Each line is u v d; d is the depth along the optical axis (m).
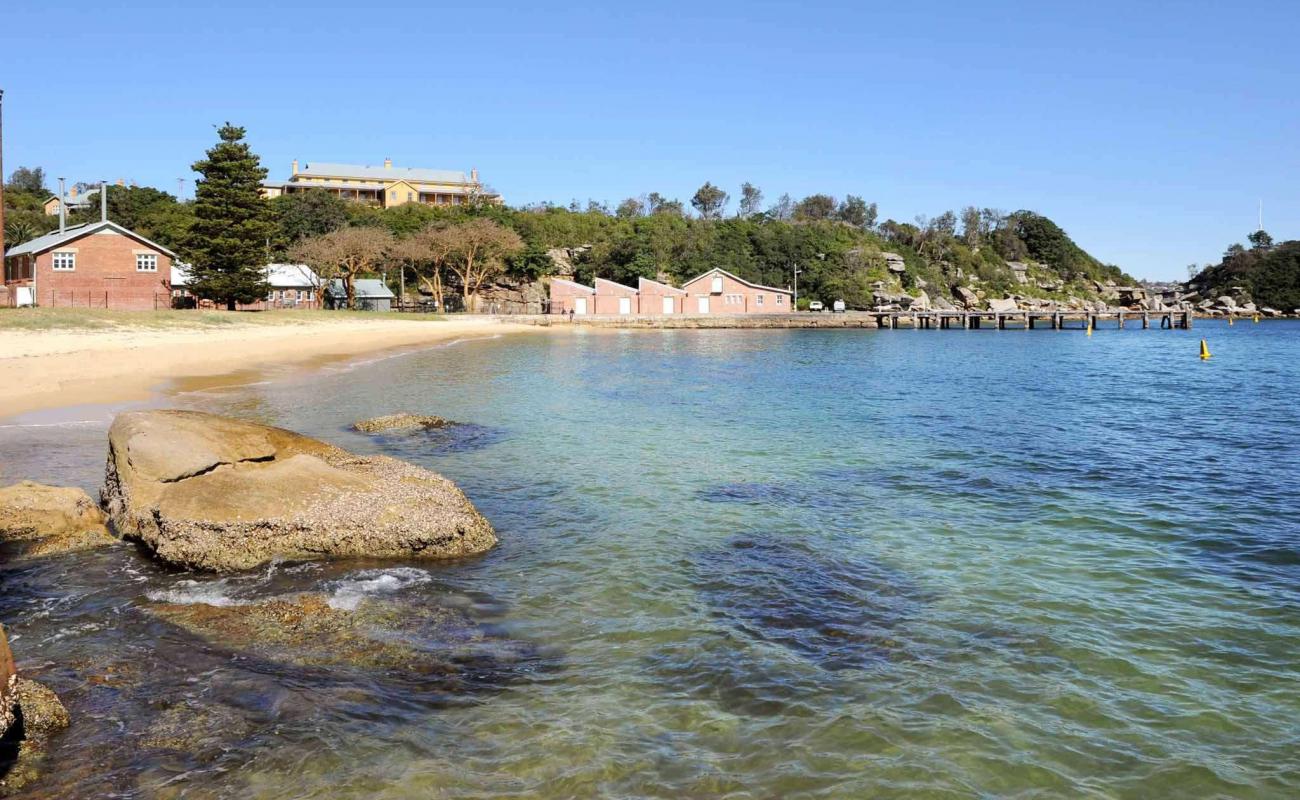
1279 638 9.36
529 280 111.38
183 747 6.63
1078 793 6.40
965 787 6.42
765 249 124.81
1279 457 20.17
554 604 10.21
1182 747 7.09
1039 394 33.88
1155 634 9.45
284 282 86.00
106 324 46.12
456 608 9.97
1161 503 15.59
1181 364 51.88
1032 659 8.76
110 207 97.81
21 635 8.77
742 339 79.88
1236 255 164.88
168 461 11.97
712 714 7.48
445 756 6.65
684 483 16.94
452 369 41.53
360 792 6.11
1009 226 176.75
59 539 11.82
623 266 114.38
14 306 53.44
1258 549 12.71
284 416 24.25
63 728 6.82
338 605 9.88
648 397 31.16
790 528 13.78
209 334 49.59
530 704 7.60
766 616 9.90
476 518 12.55
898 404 30.08
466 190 158.50
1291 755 6.99
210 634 8.92
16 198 108.62
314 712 7.25
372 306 95.19
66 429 20.33
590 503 15.23
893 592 10.79
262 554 11.27
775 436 22.72
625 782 6.36
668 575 11.37
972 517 14.58
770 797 6.21
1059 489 16.72
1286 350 67.62
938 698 7.86
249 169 64.00
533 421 24.58
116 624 9.13
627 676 8.23
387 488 12.41
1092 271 177.25
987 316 108.06
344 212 112.56
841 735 7.15
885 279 130.38
